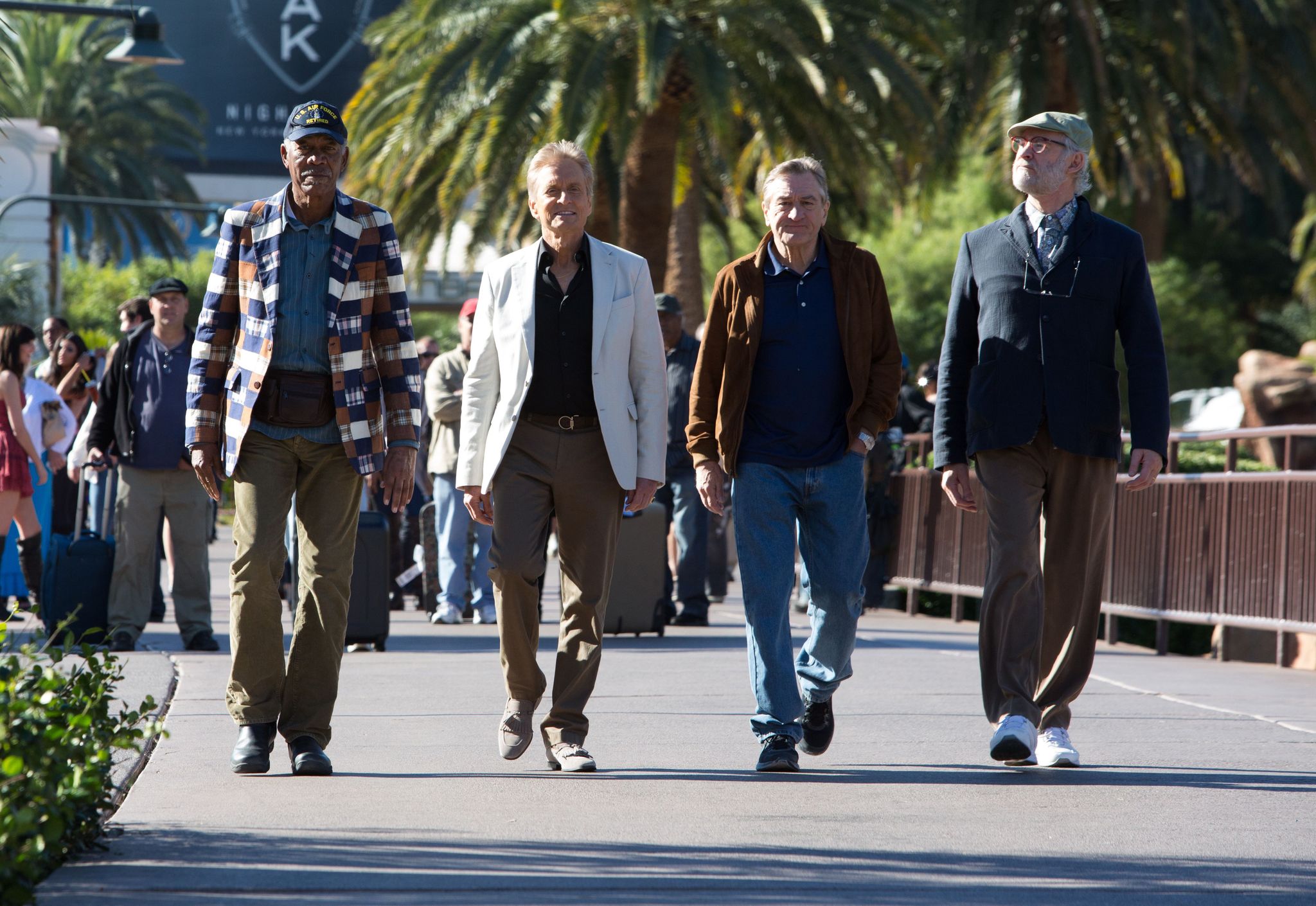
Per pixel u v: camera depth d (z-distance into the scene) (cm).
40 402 3189
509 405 1377
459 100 4847
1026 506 1408
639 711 1800
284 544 1373
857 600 1427
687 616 2991
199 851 1062
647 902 950
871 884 999
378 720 1728
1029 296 1415
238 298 1389
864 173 5253
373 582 2448
